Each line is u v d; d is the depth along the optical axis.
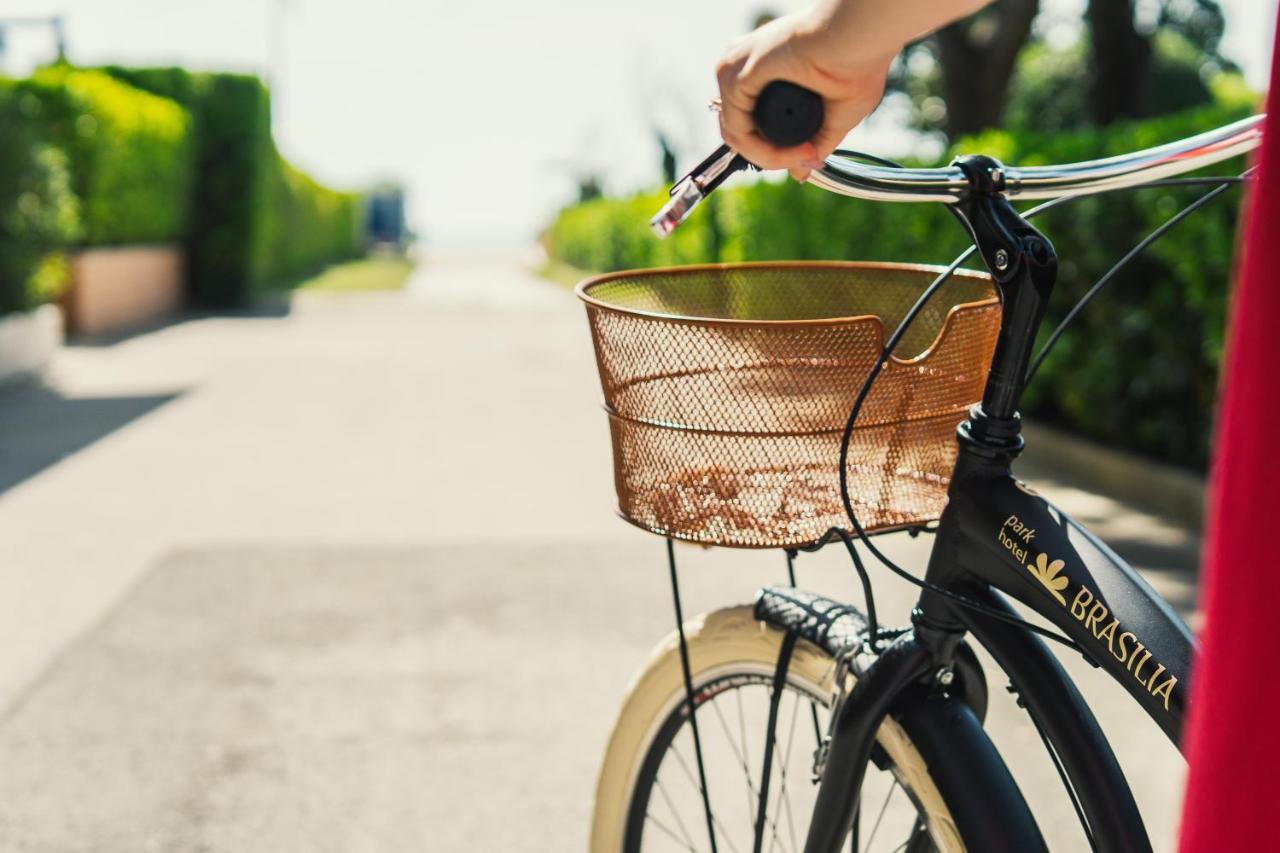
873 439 1.41
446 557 5.22
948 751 1.40
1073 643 1.30
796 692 1.67
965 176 1.32
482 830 2.95
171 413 9.07
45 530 5.70
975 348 1.44
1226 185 1.40
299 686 3.83
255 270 21.17
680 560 5.11
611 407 1.47
